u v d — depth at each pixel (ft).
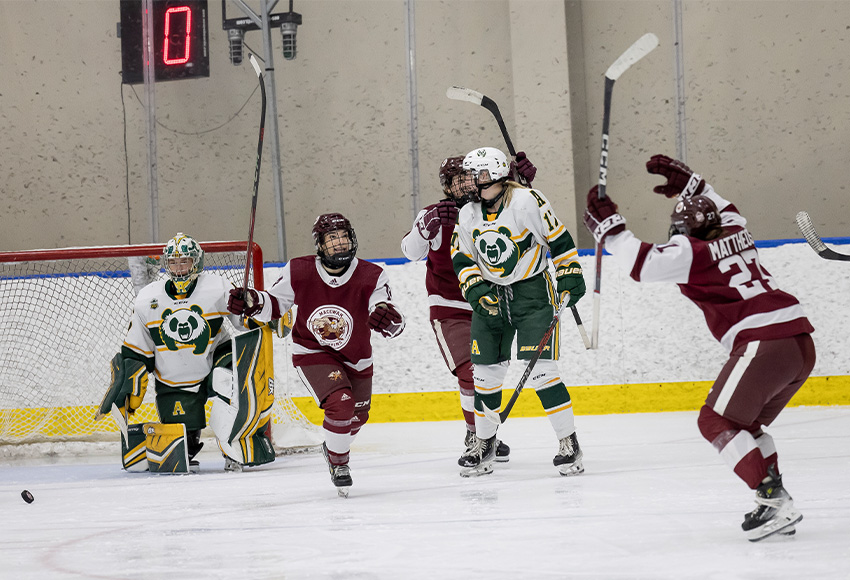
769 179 109.91
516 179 53.36
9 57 122.93
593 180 113.80
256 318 47.01
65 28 121.90
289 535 34.88
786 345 30.01
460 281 49.47
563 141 108.47
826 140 108.47
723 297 31.12
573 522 34.68
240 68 118.83
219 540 34.58
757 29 109.29
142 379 59.72
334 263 45.93
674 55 110.93
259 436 60.29
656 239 112.37
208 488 50.55
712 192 34.76
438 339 55.77
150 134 119.75
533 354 47.70
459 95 53.42
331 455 44.78
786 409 78.33
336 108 118.11
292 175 119.24
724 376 30.58
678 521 33.96
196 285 60.39
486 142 114.93
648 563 27.48
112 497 48.49
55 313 84.33
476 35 114.93
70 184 122.52
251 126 119.03
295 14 113.80
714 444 30.71
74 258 67.62
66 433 83.87
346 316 46.34
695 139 111.24
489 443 49.88
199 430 62.28
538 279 48.93
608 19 112.68
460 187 52.54
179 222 120.88
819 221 109.09
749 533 29.99
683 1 110.73
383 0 116.57
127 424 60.59
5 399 84.53
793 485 40.73
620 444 60.44
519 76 109.60
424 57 116.16
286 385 85.35
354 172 118.11
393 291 86.43
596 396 83.87
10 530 39.09
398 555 30.25
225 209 119.85
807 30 108.27
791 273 81.71
